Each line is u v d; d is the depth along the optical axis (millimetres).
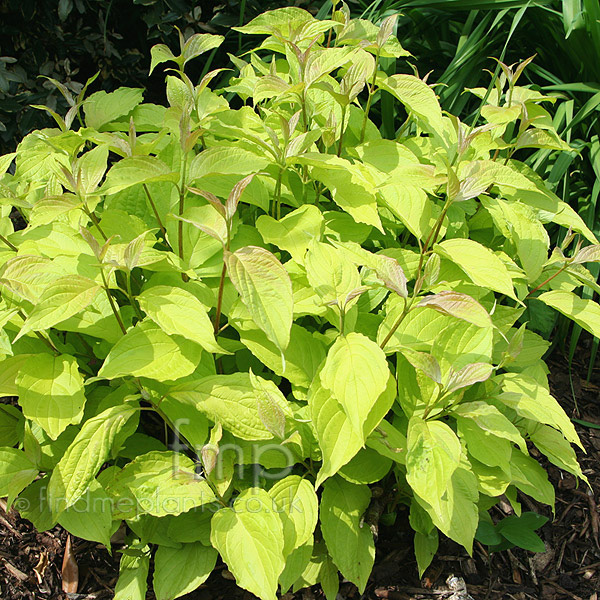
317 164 840
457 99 1345
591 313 857
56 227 846
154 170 783
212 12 1615
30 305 815
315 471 860
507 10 1300
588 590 925
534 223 888
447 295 723
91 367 902
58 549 917
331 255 784
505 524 912
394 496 916
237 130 860
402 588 893
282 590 775
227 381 763
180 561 819
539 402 806
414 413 792
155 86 1676
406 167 830
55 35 1469
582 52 1294
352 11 1506
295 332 819
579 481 1054
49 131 957
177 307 749
